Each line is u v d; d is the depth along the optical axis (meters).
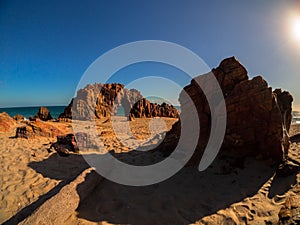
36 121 9.62
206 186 3.93
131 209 3.18
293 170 3.91
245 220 2.88
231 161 4.62
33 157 5.72
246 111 4.80
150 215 3.02
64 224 2.80
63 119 18.16
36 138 8.52
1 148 6.60
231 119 4.95
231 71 5.46
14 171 4.63
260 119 4.68
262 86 4.70
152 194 3.67
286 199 3.17
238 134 4.86
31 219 2.62
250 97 4.77
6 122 11.96
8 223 2.82
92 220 2.90
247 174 4.17
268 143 4.50
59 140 7.05
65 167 5.00
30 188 3.82
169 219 2.93
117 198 3.52
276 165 4.26
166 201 3.41
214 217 2.96
